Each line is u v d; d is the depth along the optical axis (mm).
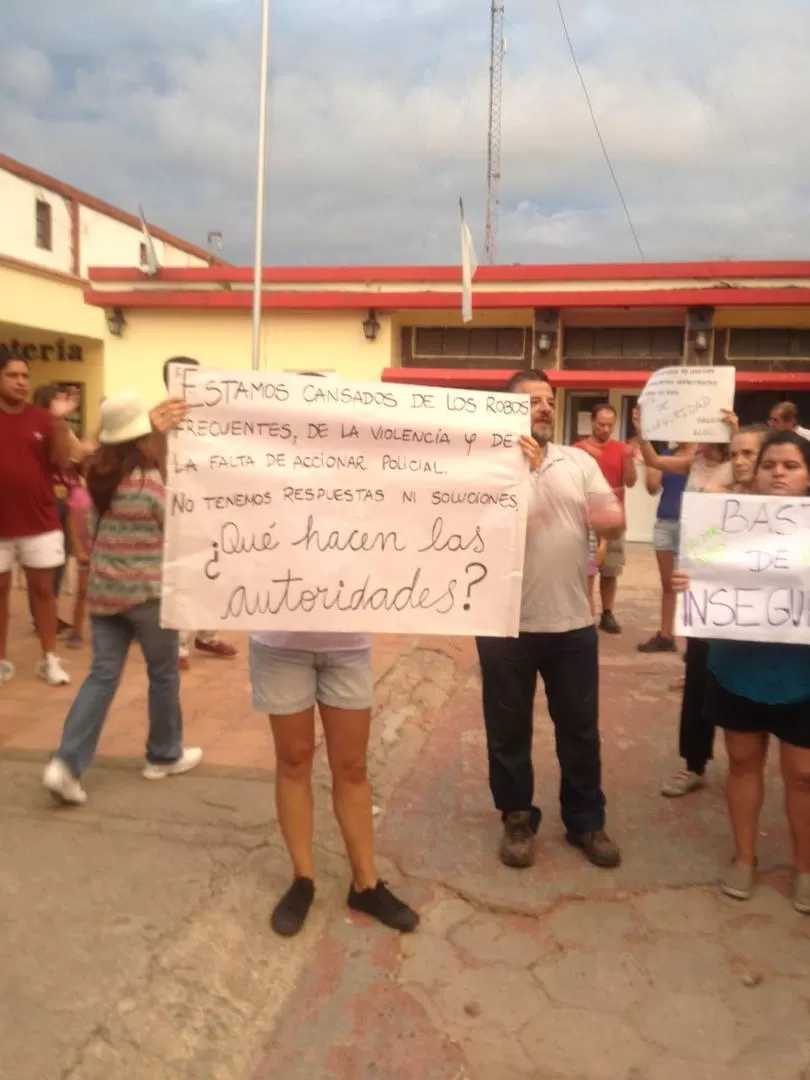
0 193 17766
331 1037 2711
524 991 2930
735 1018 2816
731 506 3268
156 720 4238
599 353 13086
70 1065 2488
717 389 5066
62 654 6652
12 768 4422
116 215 21250
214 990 2861
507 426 3133
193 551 3037
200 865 3543
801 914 3379
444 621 3133
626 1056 2654
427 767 4688
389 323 12742
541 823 4078
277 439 3055
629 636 7707
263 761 4566
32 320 14609
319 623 3074
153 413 2998
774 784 4555
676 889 3535
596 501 3604
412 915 3246
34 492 5602
